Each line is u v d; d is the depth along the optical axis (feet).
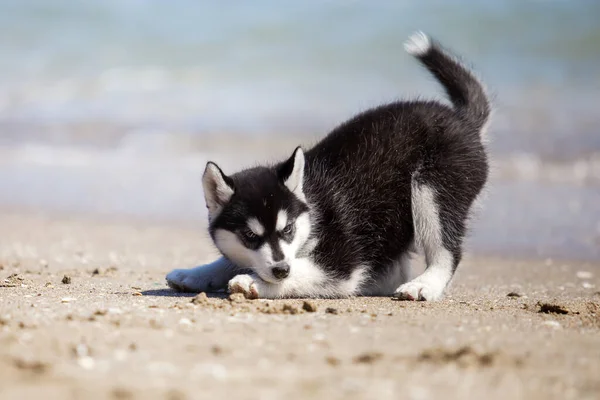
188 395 14.02
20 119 72.79
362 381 15.07
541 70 76.13
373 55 82.74
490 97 30.76
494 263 36.22
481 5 90.38
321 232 26.12
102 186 55.47
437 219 27.07
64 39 92.63
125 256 36.78
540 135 60.59
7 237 41.91
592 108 65.98
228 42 89.45
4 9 98.32
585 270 34.58
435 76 30.60
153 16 97.14
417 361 16.60
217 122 68.18
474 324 20.94
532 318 22.24
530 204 47.44
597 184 51.39
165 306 22.77
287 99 73.26
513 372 15.92
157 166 60.44
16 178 58.29
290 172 25.38
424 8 90.94
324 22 91.04
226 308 22.49
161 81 81.00
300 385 14.71
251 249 24.88
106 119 71.36
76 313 20.84
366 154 27.30
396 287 28.22
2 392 14.05
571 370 16.17
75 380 14.84
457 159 27.27
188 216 47.39
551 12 87.35
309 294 25.91
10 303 22.71
